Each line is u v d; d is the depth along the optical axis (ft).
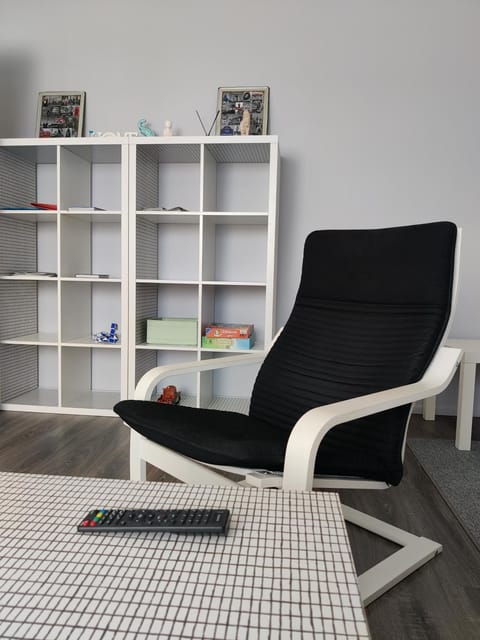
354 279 4.95
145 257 9.04
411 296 4.42
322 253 5.30
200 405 8.57
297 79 9.14
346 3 8.97
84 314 9.69
